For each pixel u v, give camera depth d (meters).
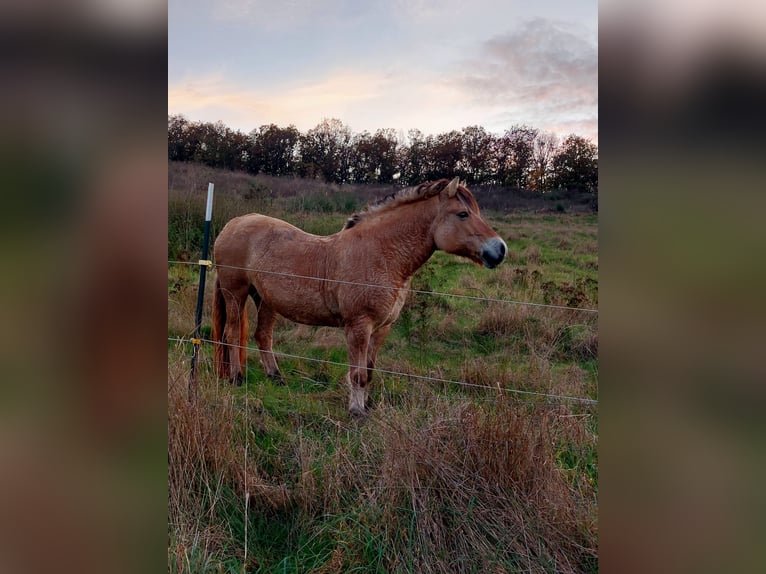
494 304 4.90
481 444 2.38
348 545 2.23
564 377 3.77
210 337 4.63
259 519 2.41
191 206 6.02
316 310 3.88
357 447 2.68
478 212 3.75
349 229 3.86
